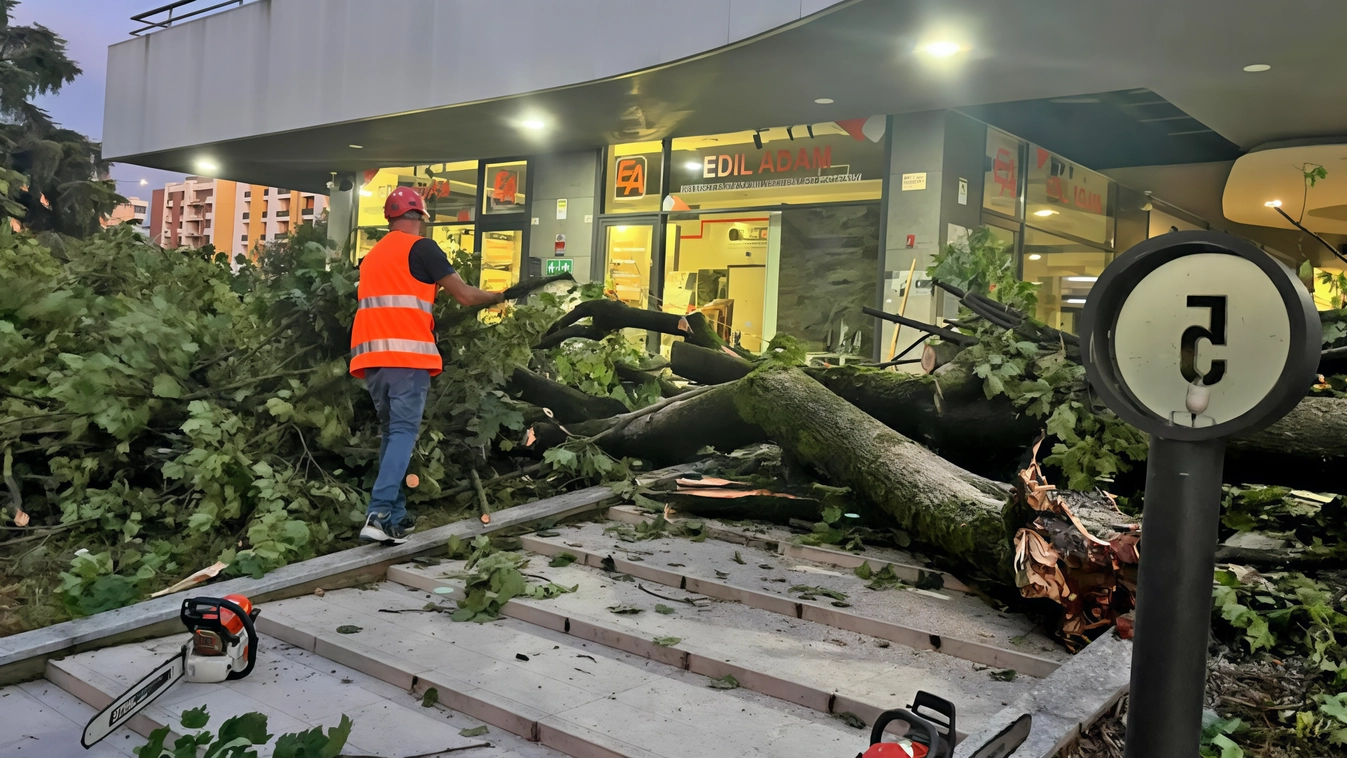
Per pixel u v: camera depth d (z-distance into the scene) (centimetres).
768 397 516
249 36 1396
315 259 518
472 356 545
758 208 1225
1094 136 1271
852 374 543
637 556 448
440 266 457
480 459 571
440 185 1623
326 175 1838
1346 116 1016
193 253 650
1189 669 191
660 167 1308
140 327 480
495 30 1082
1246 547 415
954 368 493
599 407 653
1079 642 323
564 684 309
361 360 454
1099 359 199
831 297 1166
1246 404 179
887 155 1102
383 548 452
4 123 2144
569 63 1013
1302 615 313
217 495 439
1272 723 267
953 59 881
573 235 1398
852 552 445
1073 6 727
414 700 307
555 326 672
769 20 812
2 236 579
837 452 474
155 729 266
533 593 391
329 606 392
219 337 524
